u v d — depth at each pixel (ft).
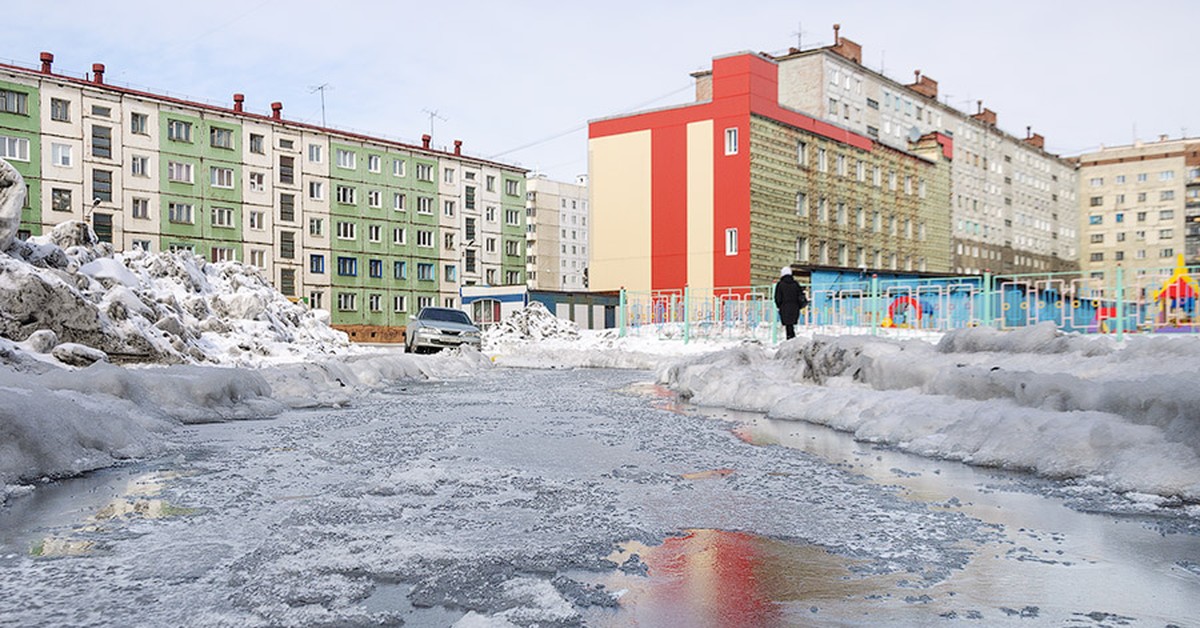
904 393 24.70
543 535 11.17
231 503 13.11
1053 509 12.89
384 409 29.40
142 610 8.13
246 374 29.12
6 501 13.24
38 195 134.10
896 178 169.27
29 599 8.45
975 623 7.96
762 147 131.13
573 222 363.35
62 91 136.77
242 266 66.39
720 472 16.26
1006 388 20.72
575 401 33.22
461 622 7.66
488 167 212.02
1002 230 230.27
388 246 188.14
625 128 140.05
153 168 148.56
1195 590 8.94
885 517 12.39
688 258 132.87
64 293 34.68
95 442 16.90
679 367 42.47
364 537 10.94
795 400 27.04
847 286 105.19
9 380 18.63
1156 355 21.63
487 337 95.96
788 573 9.58
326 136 176.04
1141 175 305.12
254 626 7.72
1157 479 13.79
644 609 8.35
